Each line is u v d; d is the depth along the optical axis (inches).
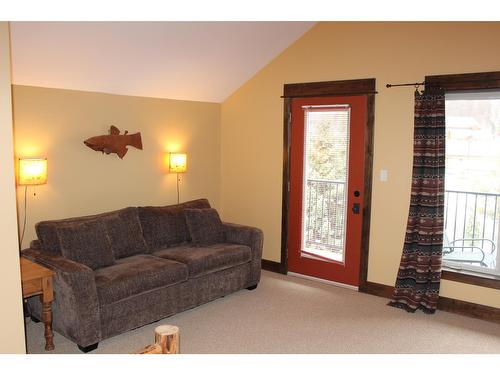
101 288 124.1
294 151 189.8
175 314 148.8
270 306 158.4
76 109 155.5
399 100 160.4
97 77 152.9
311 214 187.8
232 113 210.8
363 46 166.9
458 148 154.9
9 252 96.7
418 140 151.6
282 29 171.2
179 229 174.4
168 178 192.5
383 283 169.0
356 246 175.3
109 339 131.0
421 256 152.2
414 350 126.1
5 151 93.7
